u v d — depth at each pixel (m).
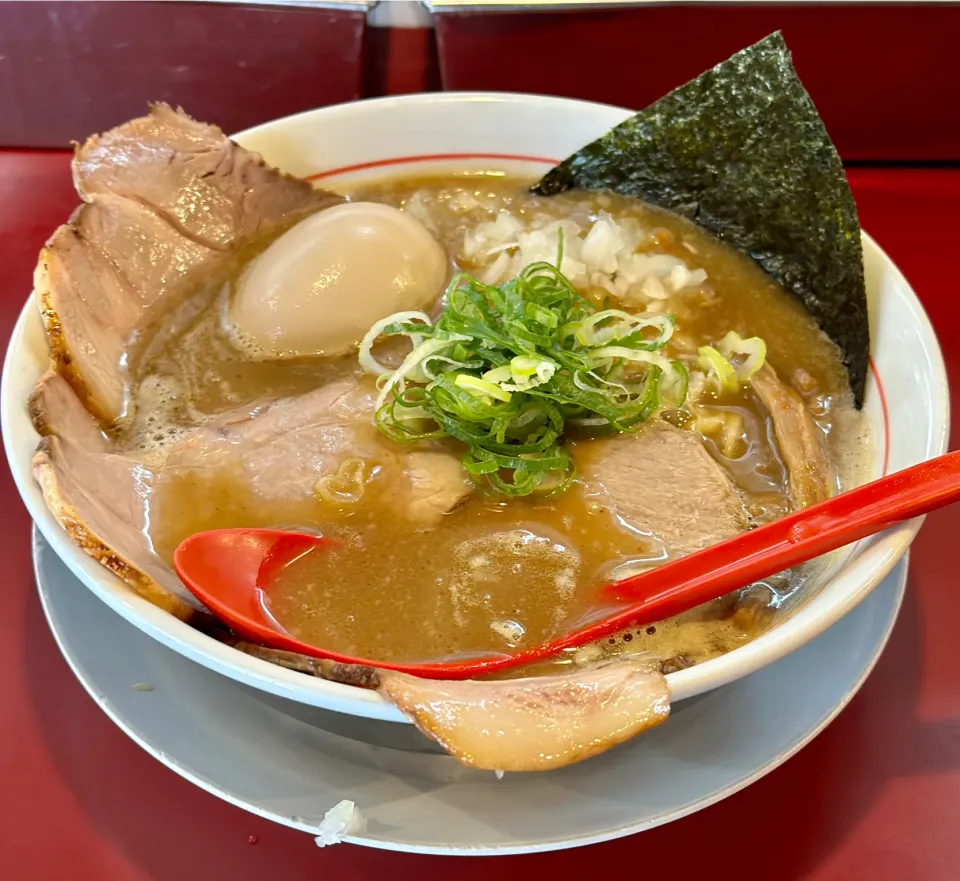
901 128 0.28
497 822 0.14
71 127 0.28
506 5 0.25
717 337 0.21
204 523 0.17
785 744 0.14
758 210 0.22
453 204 0.25
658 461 0.18
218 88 0.27
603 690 0.13
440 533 0.17
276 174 0.23
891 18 0.25
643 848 0.15
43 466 0.15
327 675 0.13
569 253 0.22
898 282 0.19
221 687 0.15
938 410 0.17
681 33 0.26
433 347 0.18
